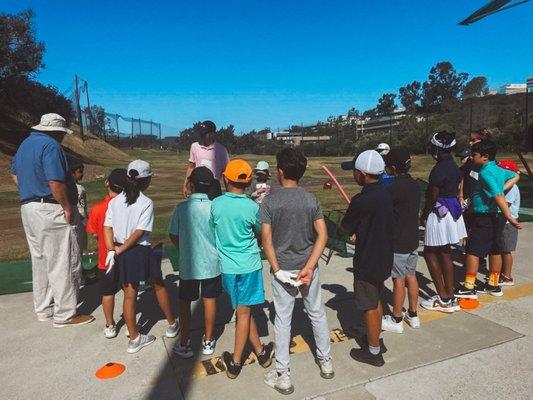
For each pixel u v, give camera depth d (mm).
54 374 3178
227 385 2994
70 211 3887
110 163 30453
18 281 5199
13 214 10641
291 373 3109
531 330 3697
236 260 2986
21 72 24594
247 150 69688
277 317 2934
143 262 3393
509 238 4438
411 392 2865
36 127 3879
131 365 3281
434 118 51375
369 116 105562
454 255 5965
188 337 3379
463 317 3977
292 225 2807
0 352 3512
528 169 5562
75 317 4047
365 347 3303
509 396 2809
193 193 3312
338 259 5969
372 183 3113
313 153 55750
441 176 3875
